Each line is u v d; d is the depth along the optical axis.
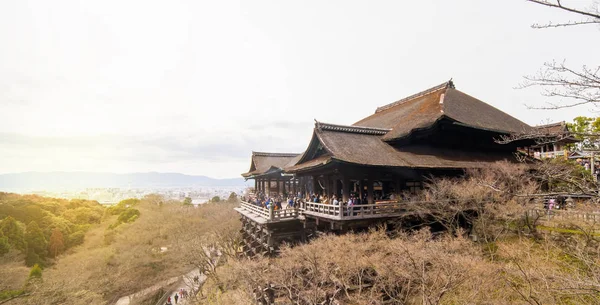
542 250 16.17
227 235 42.00
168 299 37.38
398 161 20.36
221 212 56.28
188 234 45.72
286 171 25.05
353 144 21.80
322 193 24.91
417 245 14.05
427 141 24.45
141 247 42.19
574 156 28.50
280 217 22.31
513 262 14.90
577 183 7.29
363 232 17.50
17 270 29.36
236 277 21.72
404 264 13.27
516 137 8.49
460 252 15.04
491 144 27.50
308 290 14.95
